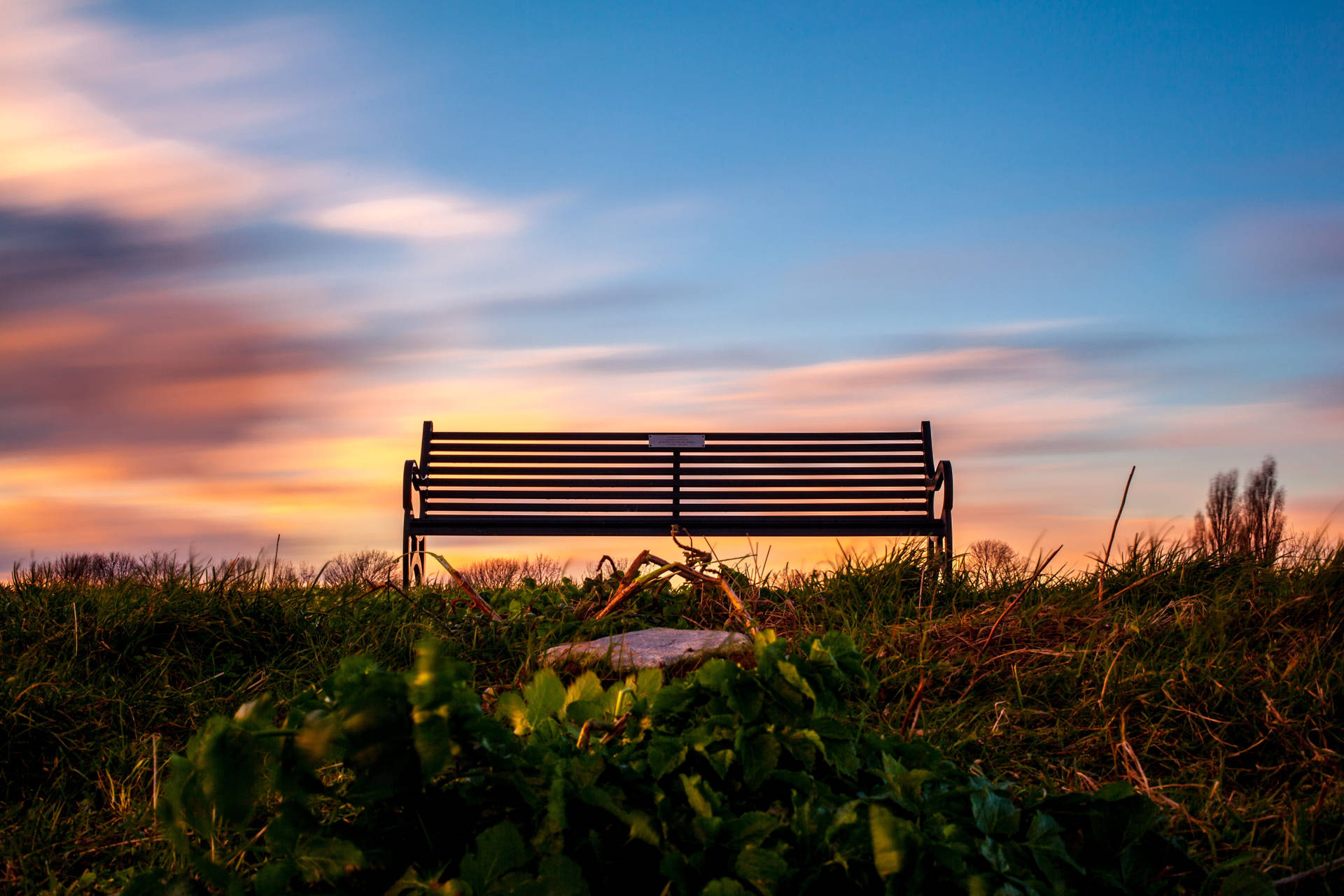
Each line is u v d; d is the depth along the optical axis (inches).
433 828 60.9
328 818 85.0
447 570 163.2
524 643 147.1
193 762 58.0
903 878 55.5
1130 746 100.3
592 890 61.7
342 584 170.7
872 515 247.3
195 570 157.5
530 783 61.6
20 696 111.3
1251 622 125.3
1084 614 138.3
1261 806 87.9
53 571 158.6
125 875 82.7
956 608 159.5
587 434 255.1
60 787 100.9
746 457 254.8
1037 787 90.0
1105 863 68.1
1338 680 105.7
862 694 117.8
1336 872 74.9
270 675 131.6
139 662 128.4
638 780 64.9
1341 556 128.6
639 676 75.7
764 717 69.1
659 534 237.6
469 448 252.5
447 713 55.5
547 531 236.4
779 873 56.4
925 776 67.8
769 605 168.1
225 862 64.8
